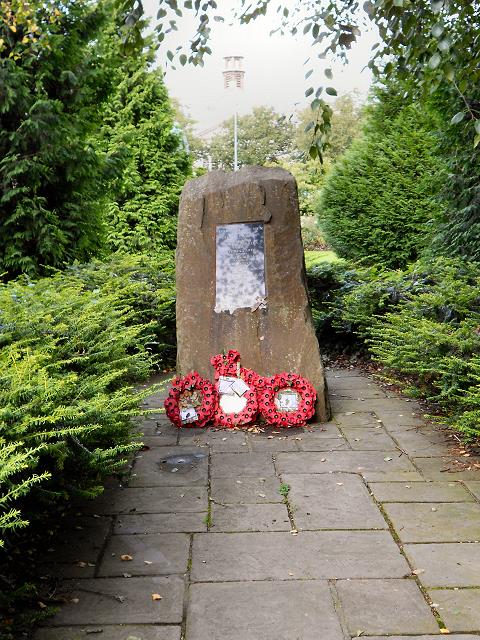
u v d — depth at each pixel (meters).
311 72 3.54
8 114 8.15
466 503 3.22
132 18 3.71
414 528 2.95
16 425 2.36
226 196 4.82
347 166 14.12
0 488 2.26
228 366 4.68
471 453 3.94
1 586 2.42
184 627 2.20
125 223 12.77
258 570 2.58
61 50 8.37
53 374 3.23
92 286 7.01
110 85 9.29
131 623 2.22
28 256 8.27
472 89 5.64
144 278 7.38
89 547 2.78
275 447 4.13
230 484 3.51
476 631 2.16
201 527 2.99
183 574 2.55
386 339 6.06
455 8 4.10
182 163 13.42
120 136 12.02
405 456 3.93
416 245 12.97
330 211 14.18
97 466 2.79
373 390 5.66
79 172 8.56
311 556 2.70
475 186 7.67
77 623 2.22
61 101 8.69
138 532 2.93
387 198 13.12
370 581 2.49
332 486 3.47
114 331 4.09
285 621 2.23
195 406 4.60
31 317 3.78
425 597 2.37
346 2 4.10
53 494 2.55
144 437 4.35
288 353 4.73
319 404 4.69
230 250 4.81
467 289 5.55
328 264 8.41
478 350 4.40
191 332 4.82
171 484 3.52
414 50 3.72
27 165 7.88
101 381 3.23
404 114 13.54
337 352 7.40
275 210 4.77
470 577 2.51
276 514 3.12
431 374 5.03
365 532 2.92
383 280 7.43
